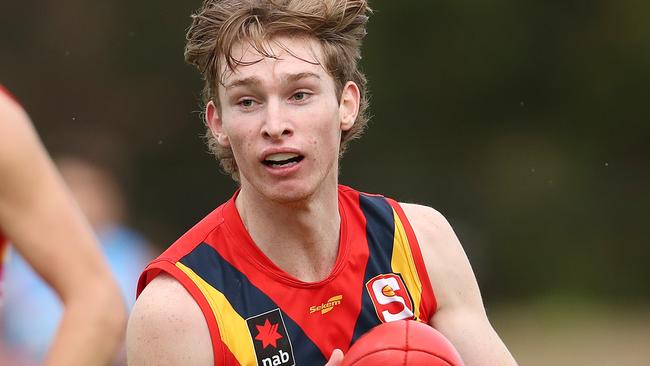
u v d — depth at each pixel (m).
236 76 12.48
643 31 72.88
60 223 11.57
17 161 11.49
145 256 26.02
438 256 13.71
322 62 12.73
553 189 70.12
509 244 68.94
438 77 73.06
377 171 70.94
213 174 69.06
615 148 72.38
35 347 22.98
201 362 12.42
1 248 11.91
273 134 12.29
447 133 72.56
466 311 13.70
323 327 12.87
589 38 73.25
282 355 12.67
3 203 11.46
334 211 13.20
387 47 72.88
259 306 12.78
